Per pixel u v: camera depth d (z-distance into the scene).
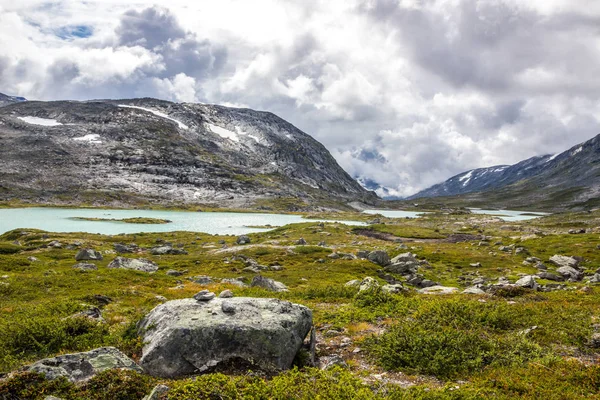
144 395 10.77
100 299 29.36
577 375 13.19
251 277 55.03
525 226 162.62
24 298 30.67
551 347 16.70
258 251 81.75
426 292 37.41
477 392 11.77
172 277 48.31
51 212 189.12
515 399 11.53
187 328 13.66
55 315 21.42
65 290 34.41
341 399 10.52
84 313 21.30
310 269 62.97
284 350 14.16
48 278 39.12
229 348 13.77
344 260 71.00
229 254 79.56
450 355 15.64
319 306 28.11
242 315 15.20
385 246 103.62
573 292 31.00
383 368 15.27
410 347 16.50
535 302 26.28
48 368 11.02
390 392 11.66
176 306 15.98
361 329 20.44
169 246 89.94
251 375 12.46
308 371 13.20
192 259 72.31
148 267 56.53
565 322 19.88
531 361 15.01
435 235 133.12
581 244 90.00
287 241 103.81
